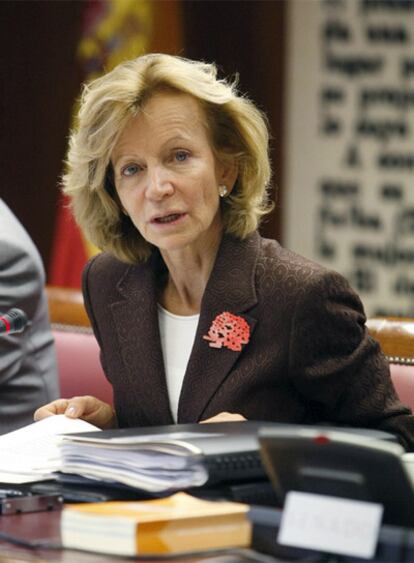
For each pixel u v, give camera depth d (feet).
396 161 42.86
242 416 14.99
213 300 15.75
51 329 22.06
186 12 41.81
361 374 15.28
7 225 20.34
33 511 12.44
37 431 15.20
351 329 15.31
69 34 41.57
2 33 42.19
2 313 19.66
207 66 15.48
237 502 12.21
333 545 10.40
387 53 42.55
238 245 15.99
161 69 14.99
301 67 43.21
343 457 10.63
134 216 15.26
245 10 42.39
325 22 42.83
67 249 40.37
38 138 42.57
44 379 20.27
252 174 15.76
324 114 43.29
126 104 14.89
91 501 12.59
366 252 43.50
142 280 16.70
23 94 42.37
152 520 10.87
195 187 14.98
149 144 14.93
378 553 10.37
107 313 17.01
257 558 10.64
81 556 10.92
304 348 15.21
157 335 16.37
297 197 43.93
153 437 12.65
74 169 15.92
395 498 10.58
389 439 13.01
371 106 42.91
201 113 15.23
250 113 15.60
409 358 18.06
